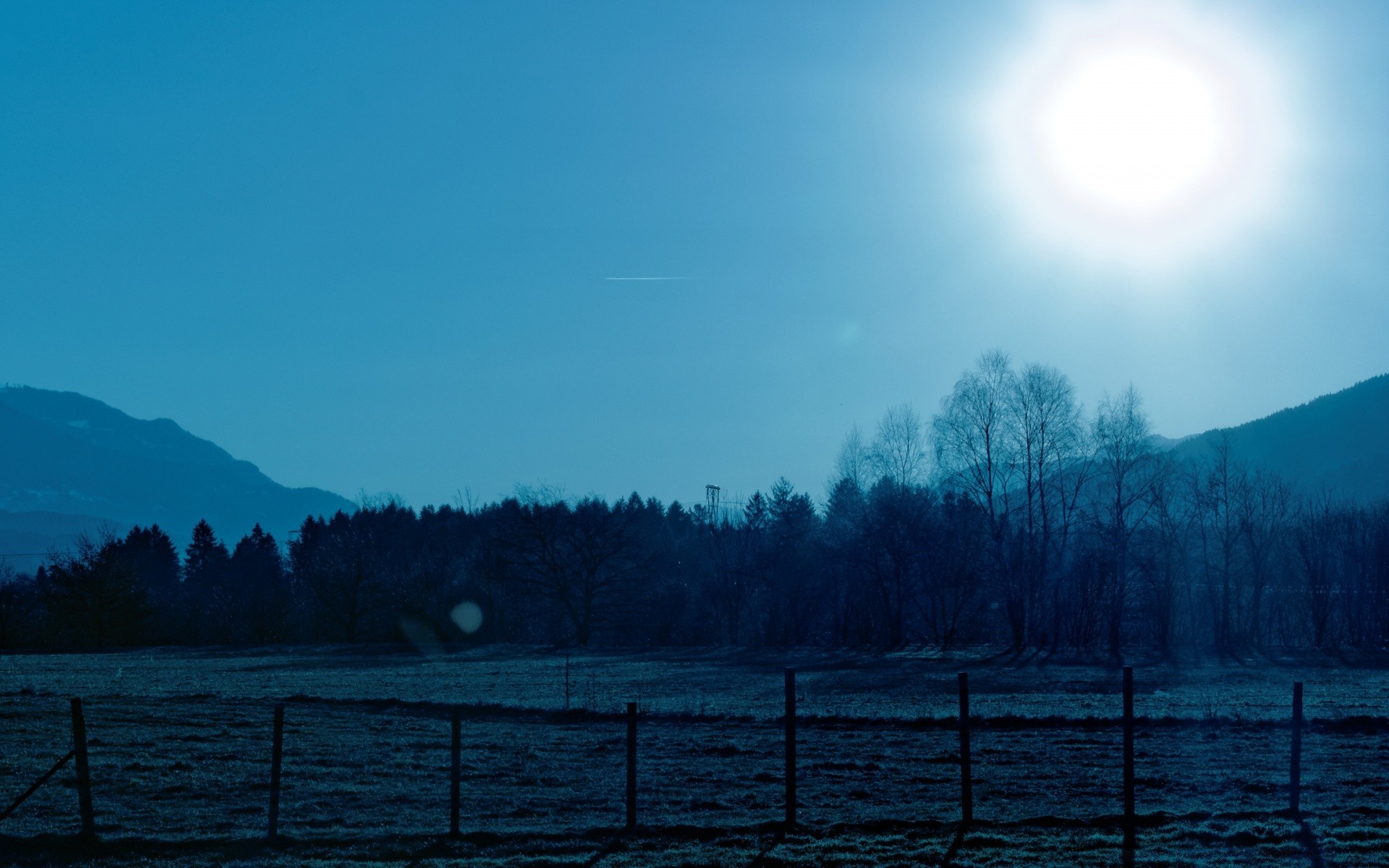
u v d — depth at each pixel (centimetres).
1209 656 7156
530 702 3678
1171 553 7956
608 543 9269
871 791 2050
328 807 1903
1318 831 1650
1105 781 2123
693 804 1938
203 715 3173
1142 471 7956
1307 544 8662
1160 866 1477
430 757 2447
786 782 1719
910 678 5400
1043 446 7888
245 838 1655
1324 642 8438
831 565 8900
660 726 2994
